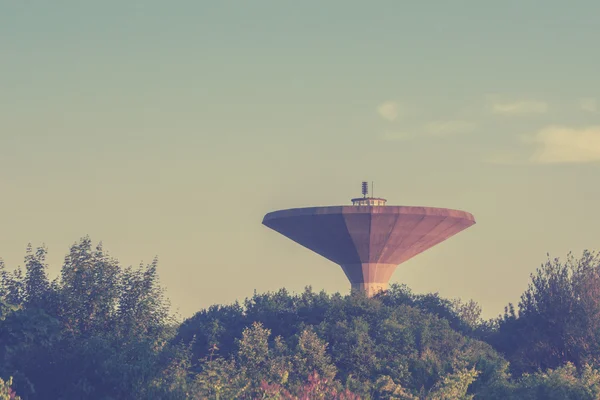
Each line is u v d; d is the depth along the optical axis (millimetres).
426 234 91000
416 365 59969
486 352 81875
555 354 82562
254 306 102188
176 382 52656
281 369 63406
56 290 61812
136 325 61750
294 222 91250
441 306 103375
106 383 51344
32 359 53000
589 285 84500
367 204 92562
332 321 88062
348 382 56156
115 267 64188
